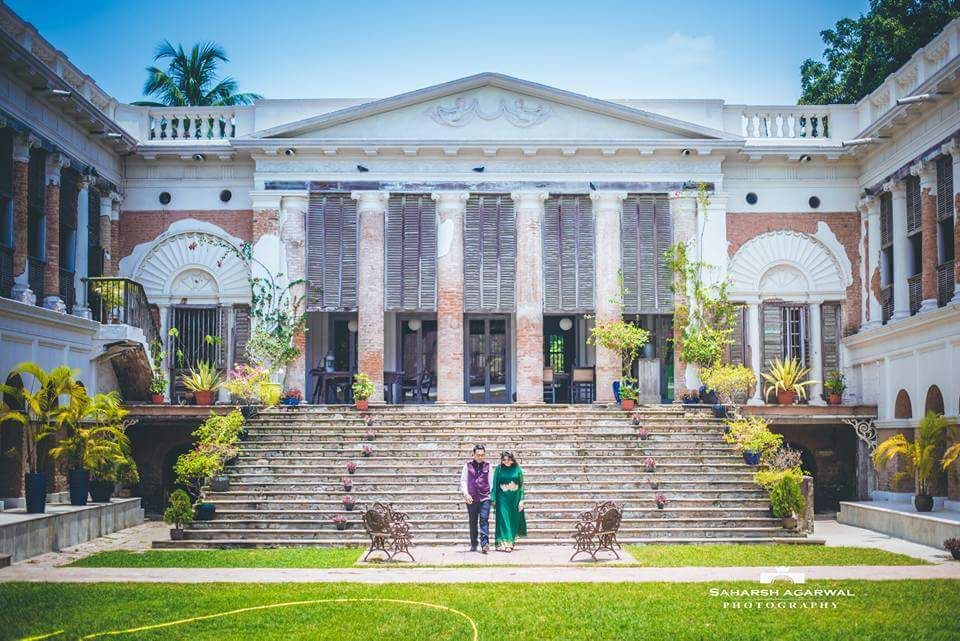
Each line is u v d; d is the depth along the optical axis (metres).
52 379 19.27
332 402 27.89
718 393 24.73
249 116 28.03
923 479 20.22
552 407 24.28
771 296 27.92
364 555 16.41
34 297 21.69
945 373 21.62
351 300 27.14
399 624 11.12
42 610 11.88
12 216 21.36
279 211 27.12
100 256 26.27
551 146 26.77
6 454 19.48
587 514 16.23
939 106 22.66
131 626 11.05
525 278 26.91
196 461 19.58
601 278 26.98
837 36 35.84
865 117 27.28
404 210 27.39
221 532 18.19
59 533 17.67
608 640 10.43
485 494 16.83
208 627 11.02
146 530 20.80
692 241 27.14
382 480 20.25
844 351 27.67
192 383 25.05
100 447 19.88
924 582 13.59
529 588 13.21
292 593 12.88
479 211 27.38
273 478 20.31
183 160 27.92
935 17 31.03
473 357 28.34
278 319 26.62
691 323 26.66
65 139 23.98
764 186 28.08
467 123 27.12
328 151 26.94
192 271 27.98
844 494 26.12
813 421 25.06
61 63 23.95
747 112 28.05
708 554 16.59
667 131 27.19
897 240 25.27
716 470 20.75
